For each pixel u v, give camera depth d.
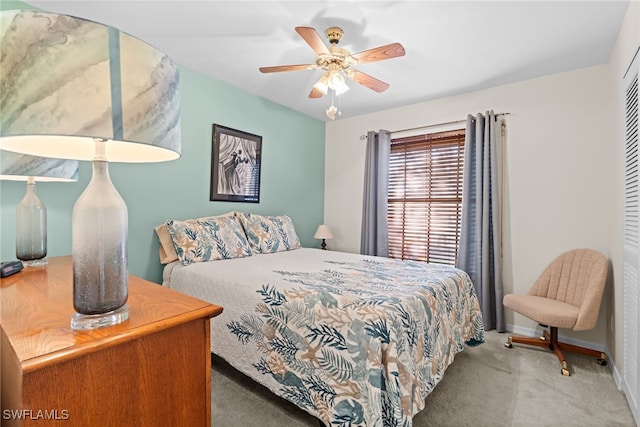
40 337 0.69
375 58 1.97
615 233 2.29
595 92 2.69
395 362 1.38
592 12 1.96
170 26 2.18
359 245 4.20
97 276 0.75
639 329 1.64
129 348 0.74
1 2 1.87
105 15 2.05
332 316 1.56
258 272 2.17
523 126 3.02
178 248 2.46
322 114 4.20
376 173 3.92
